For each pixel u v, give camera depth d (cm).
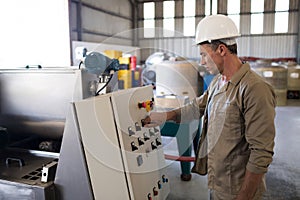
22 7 294
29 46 307
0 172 100
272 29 831
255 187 89
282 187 208
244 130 95
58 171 93
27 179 95
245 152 98
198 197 192
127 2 868
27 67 118
